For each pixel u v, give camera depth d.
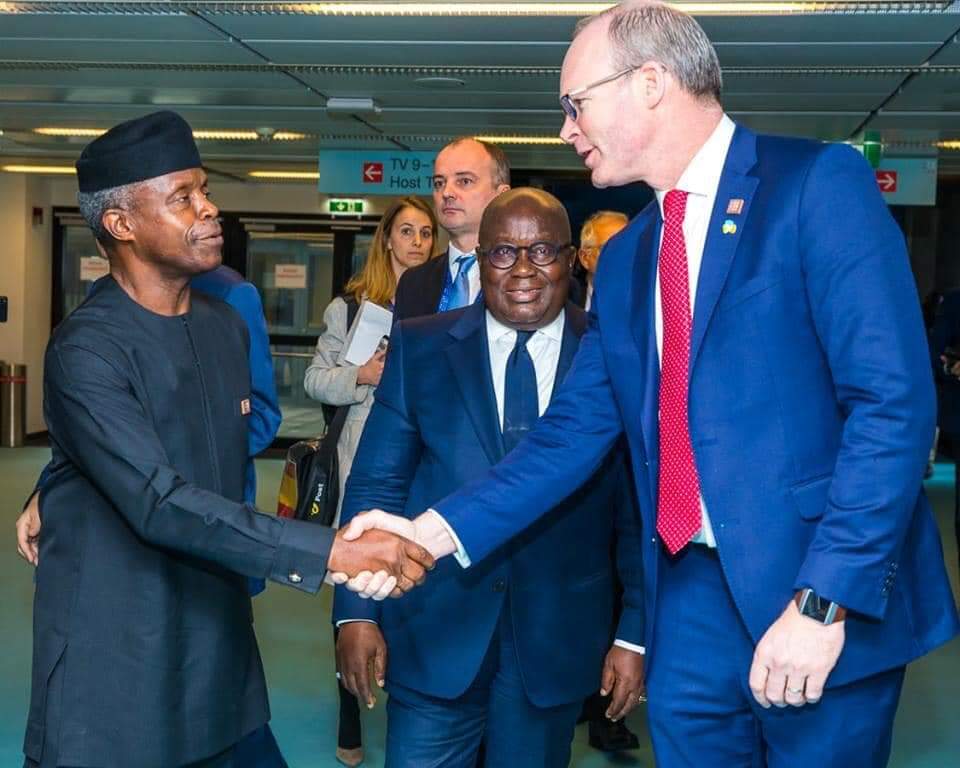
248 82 8.17
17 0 6.00
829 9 5.96
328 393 4.37
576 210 13.45
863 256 2.01
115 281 2.45
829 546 1.96
